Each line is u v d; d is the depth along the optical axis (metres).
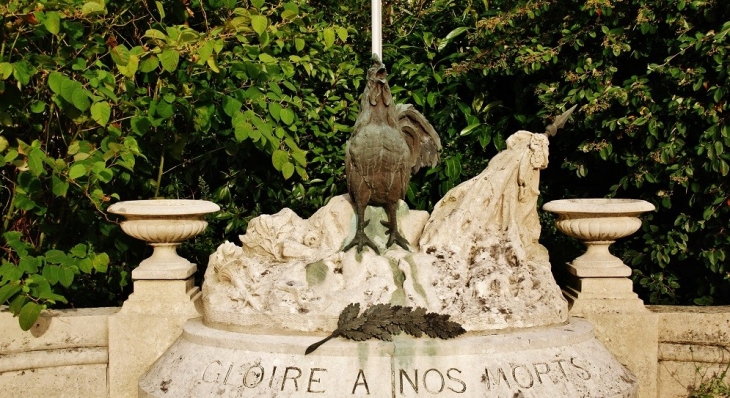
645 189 6.09
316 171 6.51
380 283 4.66
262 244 5.08
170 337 5.07
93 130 5.61
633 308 5.16
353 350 4.38
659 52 6.01
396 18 7.45
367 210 5.11
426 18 7.10
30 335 5.06
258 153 6.50
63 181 5.03
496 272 4.75
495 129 6.50
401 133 4.93
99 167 5.05
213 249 6.58
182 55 5.39
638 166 5.84
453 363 4.37
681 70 5.54
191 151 6.46
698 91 5.55
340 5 7.32
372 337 4.43
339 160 6.47
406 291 4.63
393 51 6.76
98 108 4.97
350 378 4.32
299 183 6.51
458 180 6.57
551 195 6.62
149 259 5.20
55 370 5.09
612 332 5.14
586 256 5.29
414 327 4.45
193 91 5.51
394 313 4.48
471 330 4.53
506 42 6.28
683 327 5.16
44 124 5.57
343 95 6.73
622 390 4.58
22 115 5.30
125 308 5.11
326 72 6.32
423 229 5.18
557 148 6.56
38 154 4.83
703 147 5.34
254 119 5.39
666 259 5.75
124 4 5.58
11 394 5.02
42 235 5.59
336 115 6.59
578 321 5.00
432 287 4.67
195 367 4.57
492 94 6.67
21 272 4.82
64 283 4.97
